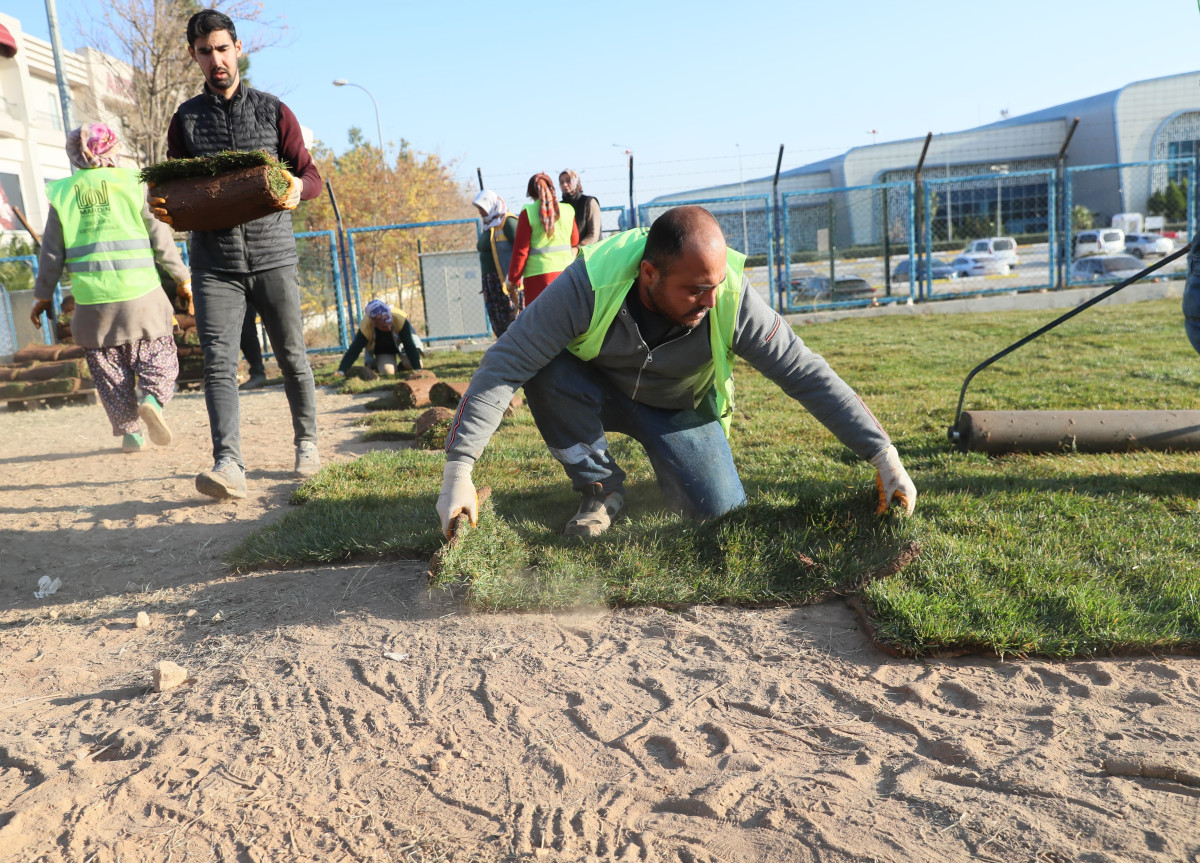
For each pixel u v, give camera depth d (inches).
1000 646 87.7
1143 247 755.4
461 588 107.0
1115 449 167.9
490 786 69.7
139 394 208.1
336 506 147.6
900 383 267.6
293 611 107.8
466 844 62.8
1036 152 1352.1
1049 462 160.2
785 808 64.7
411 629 100.1
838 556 108.6
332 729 79.4
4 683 93.8
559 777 70.3
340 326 541.6
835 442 186.4
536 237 254.5
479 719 80.0
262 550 126.2
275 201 153.0
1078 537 115.4
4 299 497.7
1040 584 99.8
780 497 135.8
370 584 114.4
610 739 75.6
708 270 97.2
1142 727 73.7
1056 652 87.2
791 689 83.4
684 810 65.5
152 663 96.5
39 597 119.6
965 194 649.6
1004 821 61.9
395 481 167.8
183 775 73.3
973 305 580.7
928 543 109.8
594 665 89.9
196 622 107.0
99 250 198.8
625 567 110.3
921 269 603.5
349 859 61.9
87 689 91.5
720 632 96.7
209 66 162.1
